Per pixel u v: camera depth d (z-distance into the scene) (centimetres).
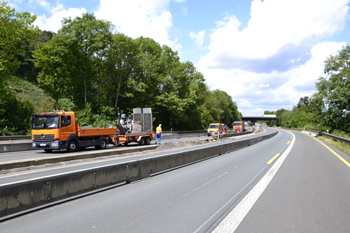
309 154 1469
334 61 3978
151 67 4541
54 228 401
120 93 4406
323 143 2491
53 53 3509
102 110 3828
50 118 1686
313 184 706
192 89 5506
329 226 405
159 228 397
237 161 1195
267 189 650
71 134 1742
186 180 774
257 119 15650
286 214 462
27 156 1507
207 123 7231
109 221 430
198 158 1241
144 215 459
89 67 3747
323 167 1001
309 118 9069
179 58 5581
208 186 689
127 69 4300
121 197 586
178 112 4884
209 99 7644
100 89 4291
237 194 604
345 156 1391
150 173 850
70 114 1745
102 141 1997
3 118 3084
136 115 2528
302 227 401
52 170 1003
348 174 855
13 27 2884
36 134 1695
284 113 12950
